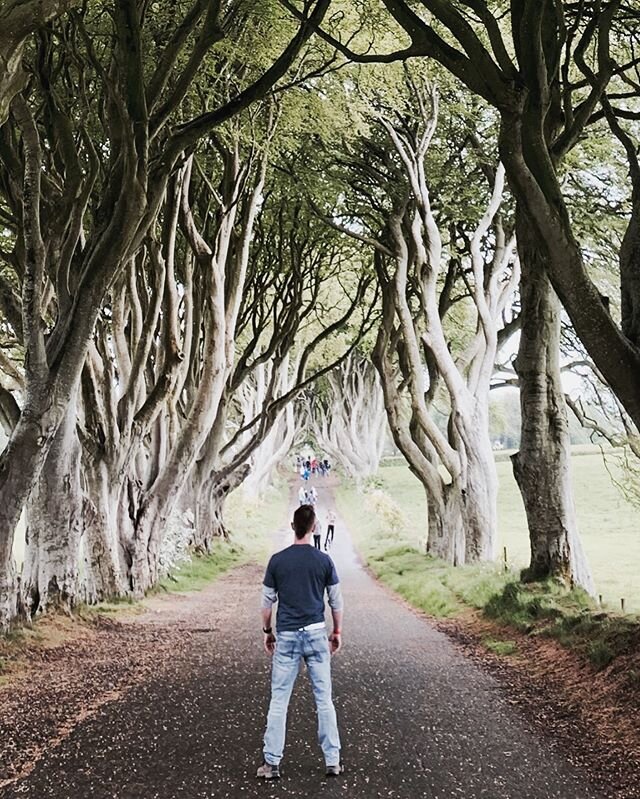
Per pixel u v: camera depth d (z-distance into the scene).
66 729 6.87
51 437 10.48
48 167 12.59
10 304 12.80
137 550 17.25
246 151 18.30
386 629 13.19
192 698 8.05
